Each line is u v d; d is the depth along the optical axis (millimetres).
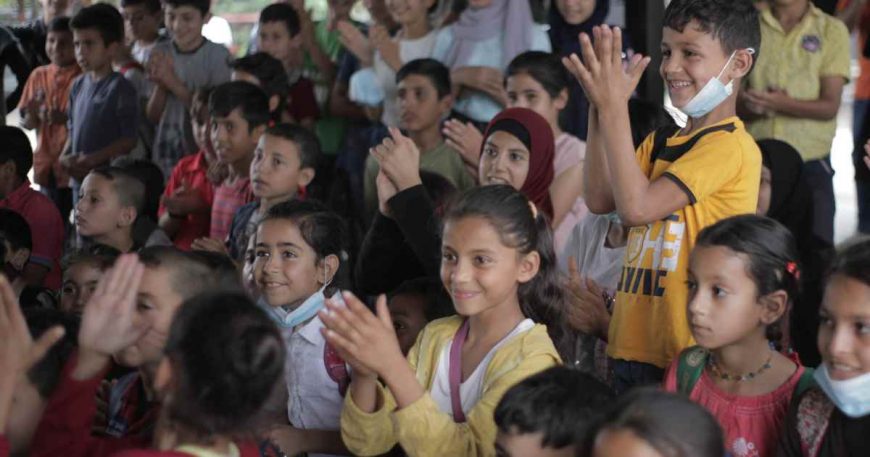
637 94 6207
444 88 5812
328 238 3885
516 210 3131
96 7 7523
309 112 7379
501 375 3020
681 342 3318
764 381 2904
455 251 3119
